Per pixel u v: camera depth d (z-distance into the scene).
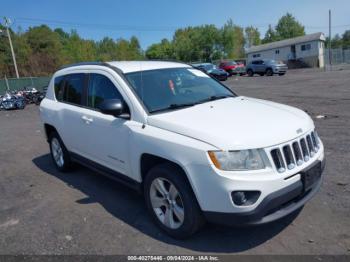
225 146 3.05
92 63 5.00
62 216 4.35
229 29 68.94
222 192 3.04
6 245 3.74
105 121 4.33
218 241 3.51
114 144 4.23
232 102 4.25
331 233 3.49
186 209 3.37
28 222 4.26
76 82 5.29
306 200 3.36
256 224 3.03
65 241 3.73
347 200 4.15
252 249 3.34
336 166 5.24
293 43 51.09
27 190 5.40
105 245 3.59
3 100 19.20
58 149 6.11
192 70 5.05
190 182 3.23
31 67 55.75
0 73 51.31
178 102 4.14
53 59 60.91
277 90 16.98
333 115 9.08
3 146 8.84
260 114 3.68
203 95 4.50
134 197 4.78
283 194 3.10
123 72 4.33
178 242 3.56
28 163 7.01
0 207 4.80
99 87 4.65
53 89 6.03
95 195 4.95
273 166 3.08
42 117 6.19
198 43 71.06
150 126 3.70
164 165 3.56
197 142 3.20
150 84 4.25
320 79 21.53
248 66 33.84
